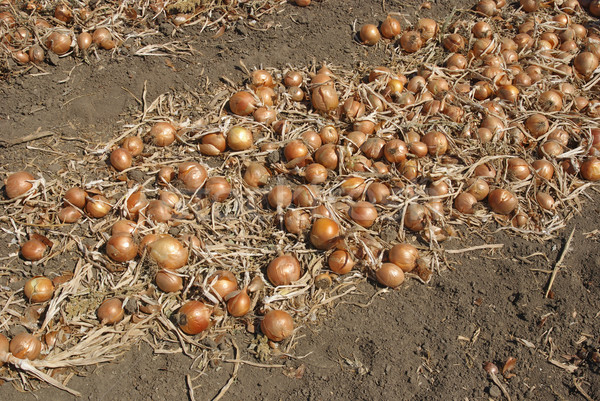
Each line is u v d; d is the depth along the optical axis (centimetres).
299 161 168
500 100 189
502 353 146
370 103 183
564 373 144
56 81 189
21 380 140
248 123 181
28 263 155
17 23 193
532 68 199
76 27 198
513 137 179
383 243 158
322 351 147
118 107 188
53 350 143
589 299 153
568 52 209
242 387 142
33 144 177
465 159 172
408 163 168
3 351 140
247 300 147
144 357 144
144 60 196
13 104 184
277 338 145
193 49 201
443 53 205
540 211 169
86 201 161
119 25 202
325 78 187
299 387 142
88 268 154
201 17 209
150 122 184
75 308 148
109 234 158
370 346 147
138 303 148
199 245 155
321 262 155
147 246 151
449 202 167
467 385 142
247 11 213
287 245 158
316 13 215
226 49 202
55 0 204
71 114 184
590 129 182
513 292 155
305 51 204
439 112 182
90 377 142
